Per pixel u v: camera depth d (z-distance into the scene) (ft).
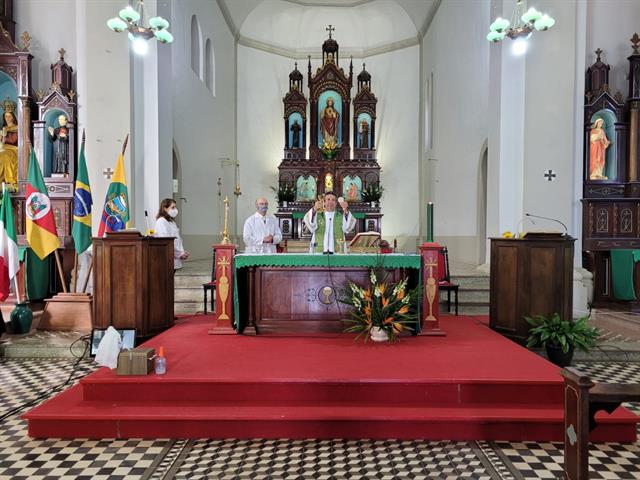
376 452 11.39
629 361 18.51
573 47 25.20
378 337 17.34
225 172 45.75
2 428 12.69
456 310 23.67
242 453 11.33
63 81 27.68
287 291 19.07
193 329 19.81
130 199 26.91
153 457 11.12
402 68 50.78
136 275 18.63
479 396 13.00
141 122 28.27
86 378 13.16
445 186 41.73
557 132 25.43
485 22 33.24
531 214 25.67
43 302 25.70
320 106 48.34
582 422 8.68
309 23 52.54
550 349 17.10
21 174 27.50
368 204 44.88
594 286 28.12
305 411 12.33
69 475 10.29
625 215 28.30
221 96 44.70
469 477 10.23
